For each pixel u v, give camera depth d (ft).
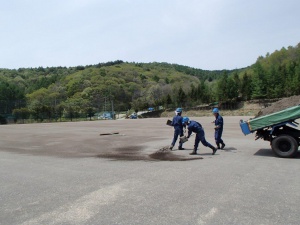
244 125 36.06
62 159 36.35
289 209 16.62
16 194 20.80
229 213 16.10
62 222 15.39
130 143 53.01
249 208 16.84
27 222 15.51
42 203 18.61
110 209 17.15
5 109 197.06
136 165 30.96
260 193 19.70
